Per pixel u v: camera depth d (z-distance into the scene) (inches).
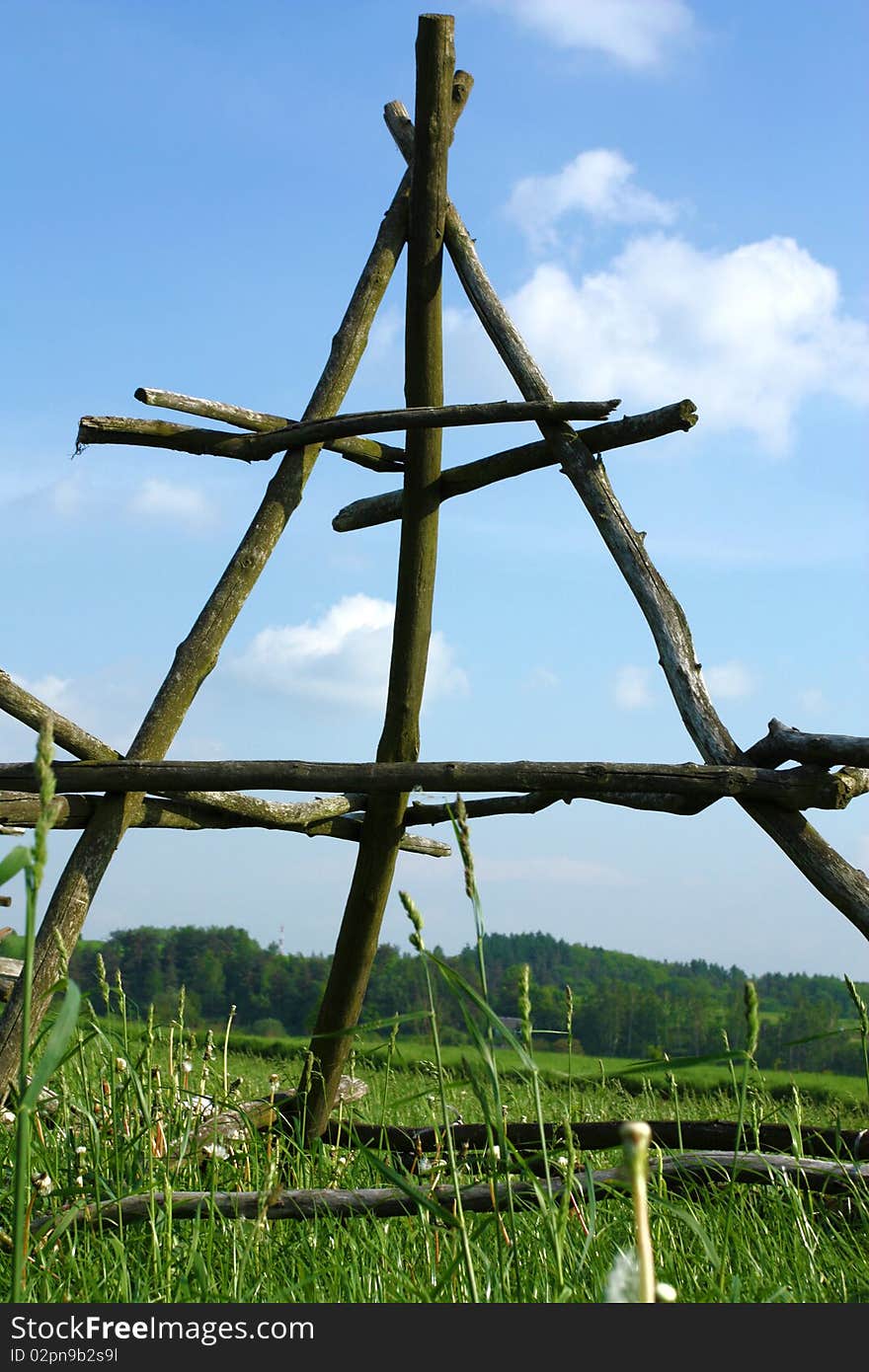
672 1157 120.0
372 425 200.2
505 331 208.2
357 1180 140.2
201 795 191.6
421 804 205.0
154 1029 120.8
